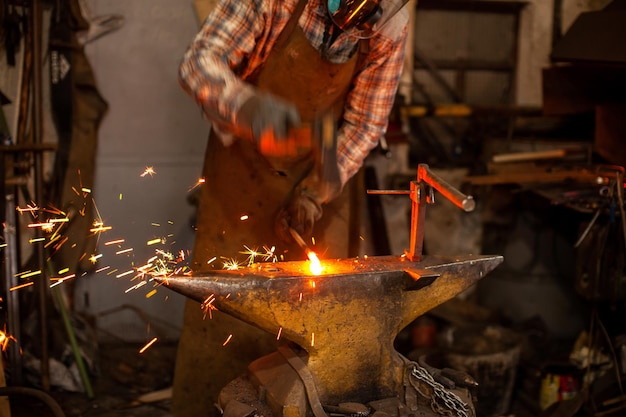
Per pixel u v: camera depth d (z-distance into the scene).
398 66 2.23
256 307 1.73
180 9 3.90
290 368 1.85
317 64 2.11
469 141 4.72
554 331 4.04
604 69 3.80
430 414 1.84
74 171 3.81
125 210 3.97
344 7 1.91
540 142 4.18
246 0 2.00
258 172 2.44
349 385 1.87
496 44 4.70
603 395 3.00
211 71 1.85
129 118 3.93
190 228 4.05
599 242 3.10
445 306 4.11
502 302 4.16
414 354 3.34
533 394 3.41
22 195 3.71
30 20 3.51
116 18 3.83
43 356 3.30
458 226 4.39
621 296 3.10
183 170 4.02
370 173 4.10
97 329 3.98
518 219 4.07
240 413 1.75
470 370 3.22
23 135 3.62
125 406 3.33
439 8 4.60
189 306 2.59
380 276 1.83
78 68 3.78
